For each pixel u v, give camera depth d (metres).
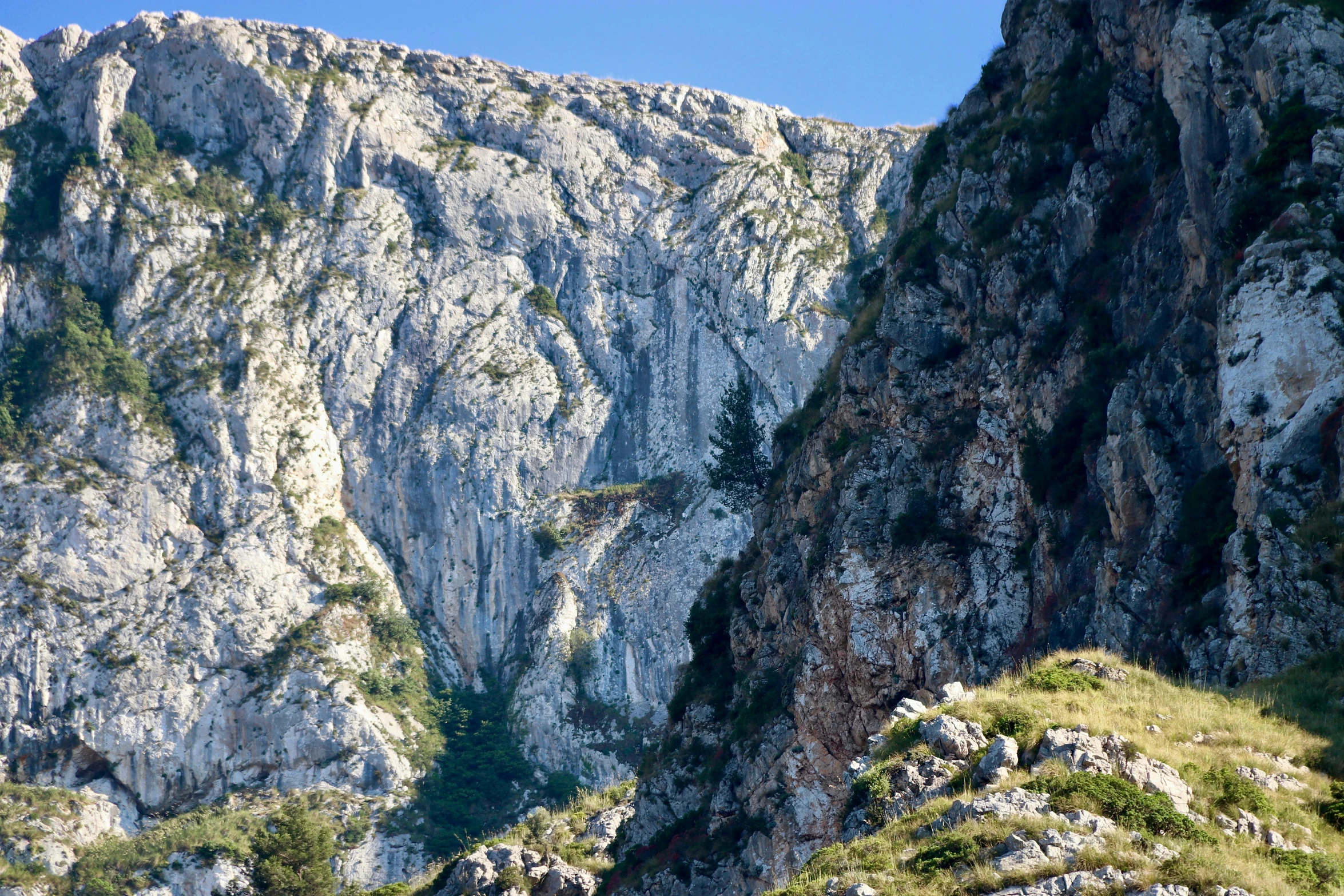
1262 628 38.41
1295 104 44.84
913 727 33.88
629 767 141.12
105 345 166.38
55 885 126.44
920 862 27.75
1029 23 63.97
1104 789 28.53
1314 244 41.81
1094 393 49.88
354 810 136.38
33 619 147.38
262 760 143.38
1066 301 53.91
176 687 146.25
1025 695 35.00
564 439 173.00
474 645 161.12
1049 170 58.03
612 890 61.31
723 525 156.25
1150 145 52.94
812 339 169.38
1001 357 55.34
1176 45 49.00
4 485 155.00
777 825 54.84
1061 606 48.19
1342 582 37.47
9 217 174.62
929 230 62.25
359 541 165.38
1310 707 34.78
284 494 161.62
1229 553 40.47
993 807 28.67
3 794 135.38
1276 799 30.00
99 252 173.38
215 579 153.38
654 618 153.62
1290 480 39.69
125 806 141.50
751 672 62.41
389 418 173.38
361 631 154.50
